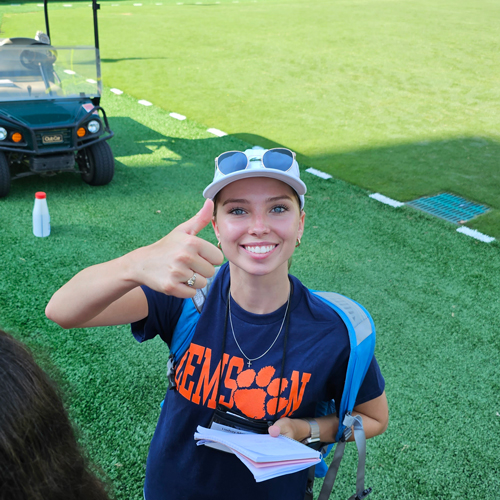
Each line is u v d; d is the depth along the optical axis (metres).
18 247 4.86
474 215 6.07
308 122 9.27
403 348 3.81
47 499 0.71
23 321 3.81
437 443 3.01
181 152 7.75
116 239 5.17
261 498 1.47
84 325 1.35
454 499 2.68
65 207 5.81
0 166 5.70
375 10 23.88
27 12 22.80
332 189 6.63
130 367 3.45
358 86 11.56
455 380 3.52
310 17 21.61
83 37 16.83
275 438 1.34
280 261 1.33
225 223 1.31
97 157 6.20
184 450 1.49
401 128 9.06
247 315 1.41
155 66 13.03
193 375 1.45
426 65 13.53
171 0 29.30
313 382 1.40
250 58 13.99
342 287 4.55
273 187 1.27
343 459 2.88
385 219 5.89
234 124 9.07
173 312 1.46
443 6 25.61
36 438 0.70
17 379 0.71
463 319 4.20
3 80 5.91
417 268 4.93
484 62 13.99
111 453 2.82
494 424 3.18
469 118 9.70
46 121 5.85
